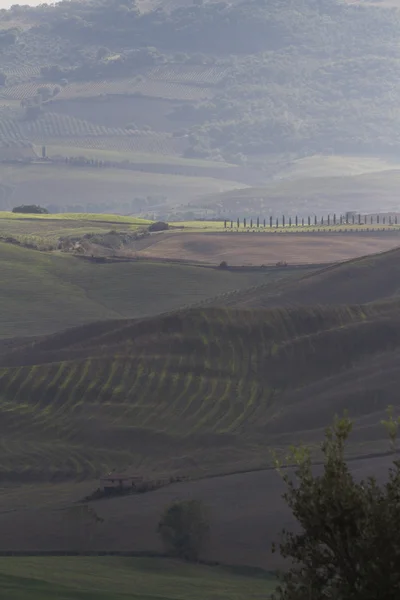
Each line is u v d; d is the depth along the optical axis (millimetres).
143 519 165000
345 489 50312
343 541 50375
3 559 148250
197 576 139000
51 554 153500
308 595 51000
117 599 121875
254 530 156250
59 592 124750
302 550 52188
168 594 126875
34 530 164250
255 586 133000
